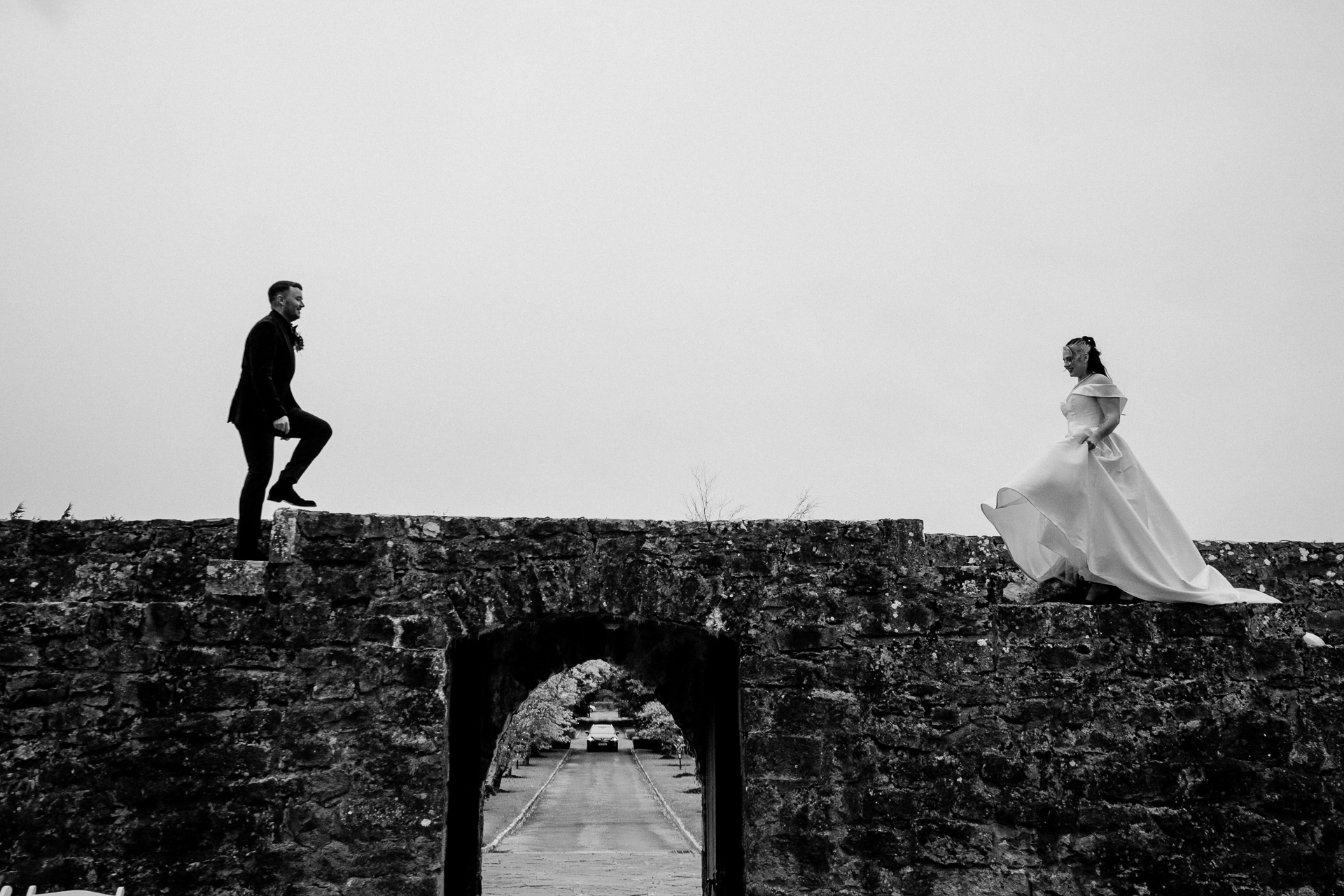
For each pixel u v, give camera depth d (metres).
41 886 6.05
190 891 6.11
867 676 6.64
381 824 6.25
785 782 6.48
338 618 6.52
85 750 6.27
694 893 13.09
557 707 34.53
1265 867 6.42
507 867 16.95
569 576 6.69
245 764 6.30
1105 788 6.51
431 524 6.72
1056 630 6.76
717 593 6.72
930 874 6.36
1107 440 7.17
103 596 6.59
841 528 6.88
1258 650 6.75
